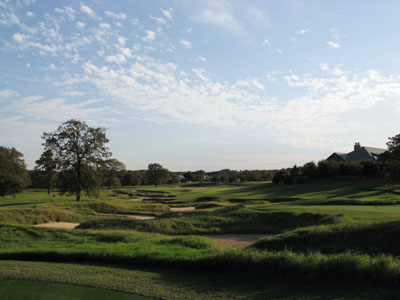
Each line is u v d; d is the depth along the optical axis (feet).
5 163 191.21
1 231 63.31
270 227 67.15
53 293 27.55
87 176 136.56
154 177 379.55
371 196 133.49
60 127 135.64
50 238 57.41
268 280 30.25
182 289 28.25
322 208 76.84
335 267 29.71
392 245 40.29
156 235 57.62
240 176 441.68
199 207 116.67
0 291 28.17
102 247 44.52
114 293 27.50
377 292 25.62
